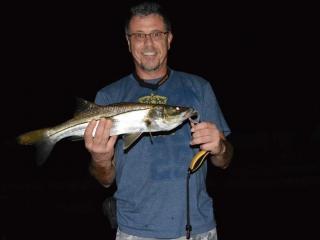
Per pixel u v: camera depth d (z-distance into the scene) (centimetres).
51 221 259
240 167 326
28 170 338
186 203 102
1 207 283
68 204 287
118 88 111
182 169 103
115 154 107
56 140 109
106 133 98
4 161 346
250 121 430
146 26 106
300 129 376
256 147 373
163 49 108
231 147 111
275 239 218
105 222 255
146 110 102
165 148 104
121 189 105
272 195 289
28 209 280
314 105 416
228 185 304
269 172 317
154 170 103
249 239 219
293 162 336
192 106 108
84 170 338
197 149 105
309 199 278
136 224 103
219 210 263
